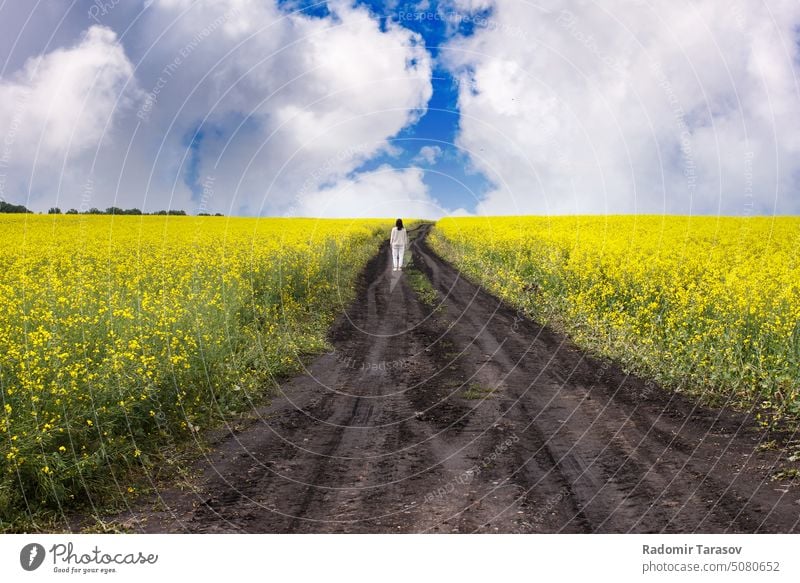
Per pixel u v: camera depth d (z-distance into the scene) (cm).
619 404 688
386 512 432
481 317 1301
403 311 1402
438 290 1717
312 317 1258
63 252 1697
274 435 609
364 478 497
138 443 549
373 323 1261
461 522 414
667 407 668
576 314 1189
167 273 1222
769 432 566
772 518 399
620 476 482
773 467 483
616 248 1784
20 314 682
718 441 553
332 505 445
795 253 1625
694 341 816
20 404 479
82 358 589
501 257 2070
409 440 593
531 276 1647
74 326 663
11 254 1655
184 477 500
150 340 701
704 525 394
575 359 913
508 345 1026
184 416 618
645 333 944
